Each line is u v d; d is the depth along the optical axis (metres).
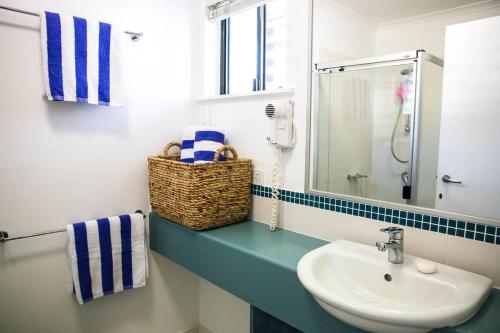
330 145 1.39
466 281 0.96
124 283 1.69
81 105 1.57
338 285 1.14
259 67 1.85
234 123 1.79
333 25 1.33
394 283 1.06
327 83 1.38
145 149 1.82
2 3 1.34
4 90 1.37
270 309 1.21
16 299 1.47
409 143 1.17
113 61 1.56
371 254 1.16
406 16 1.14
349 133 1.32
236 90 2.00
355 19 1.26
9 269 1.45
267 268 1.21
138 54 1.75
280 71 1.77
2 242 1.42
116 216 1.68
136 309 1.86
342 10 1.30
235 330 1.92
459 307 0.80
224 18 1.88
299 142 1.48
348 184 1.34
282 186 1.57
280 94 1.55
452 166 1.07
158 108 1.85
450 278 0.98
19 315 1.49
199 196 1.48
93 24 1.50
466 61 1.03
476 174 1.03
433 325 0.76
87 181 1.62
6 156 1.39
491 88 0.99
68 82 1.44
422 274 1.01
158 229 1.77
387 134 1.22
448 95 1.07
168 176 1.61
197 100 2.00
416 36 1.12
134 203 1.80
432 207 1.13
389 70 1.20
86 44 1.48
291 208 1.54
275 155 1.57
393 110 1.20
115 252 1.65
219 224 1.59
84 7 1.55
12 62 1.38
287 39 1.50
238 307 1.89
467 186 1.05
